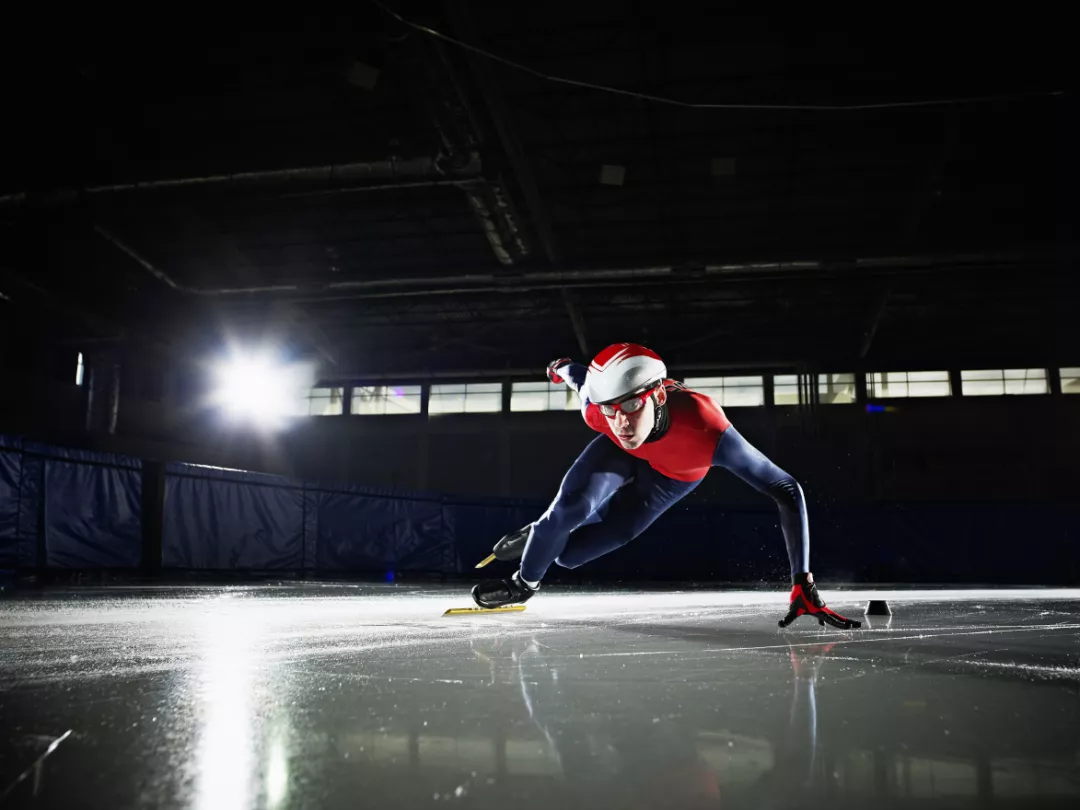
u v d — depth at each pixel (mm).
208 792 651
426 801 625
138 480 9453
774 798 635
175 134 14453
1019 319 21453
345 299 18188
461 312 21891
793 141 14258
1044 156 14227
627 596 5891
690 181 15617
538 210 15078
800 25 11617
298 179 13062
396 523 13109
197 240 18078
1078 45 11211
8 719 962
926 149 14141
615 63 12508
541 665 1499
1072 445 21766
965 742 846
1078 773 723
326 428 24906
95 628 2451
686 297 20578
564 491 2906
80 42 12000
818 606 2482
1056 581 15797
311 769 726
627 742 838
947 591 7770
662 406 2633
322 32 11898
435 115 12148
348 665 1496
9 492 8008
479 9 11523
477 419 24453
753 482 2689
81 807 609
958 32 11477
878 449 22422
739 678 1325
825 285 19359
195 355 20859
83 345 18734
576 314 20250
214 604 4168
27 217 13906
